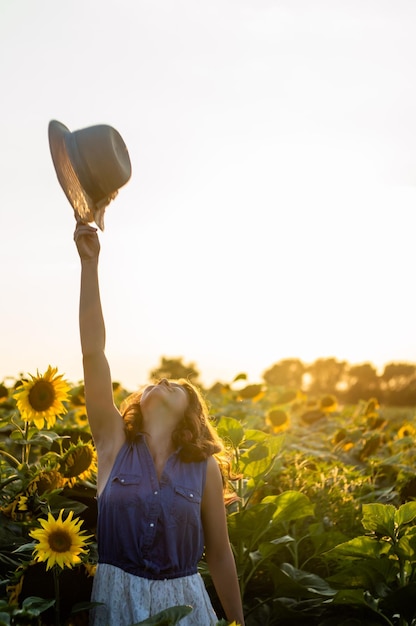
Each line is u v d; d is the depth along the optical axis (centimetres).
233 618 350
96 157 332
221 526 352
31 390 437
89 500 424
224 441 461
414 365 2338
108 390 344
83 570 342
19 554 389
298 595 425
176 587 326
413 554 399
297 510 429
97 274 345
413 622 404
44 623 339
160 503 329
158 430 343
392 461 690
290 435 791
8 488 428
